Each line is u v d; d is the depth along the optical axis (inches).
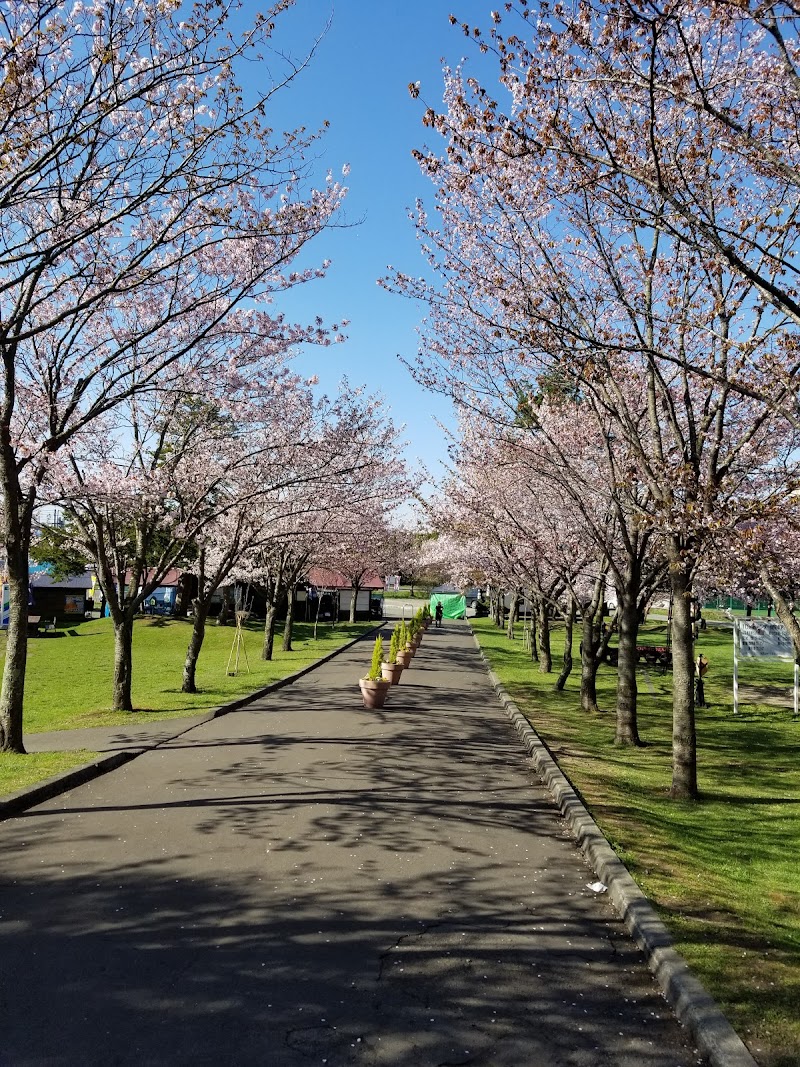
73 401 428.5
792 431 440.5
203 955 178.9
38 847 257.1
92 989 161.3
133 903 209.5
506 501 751.1
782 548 451.2
